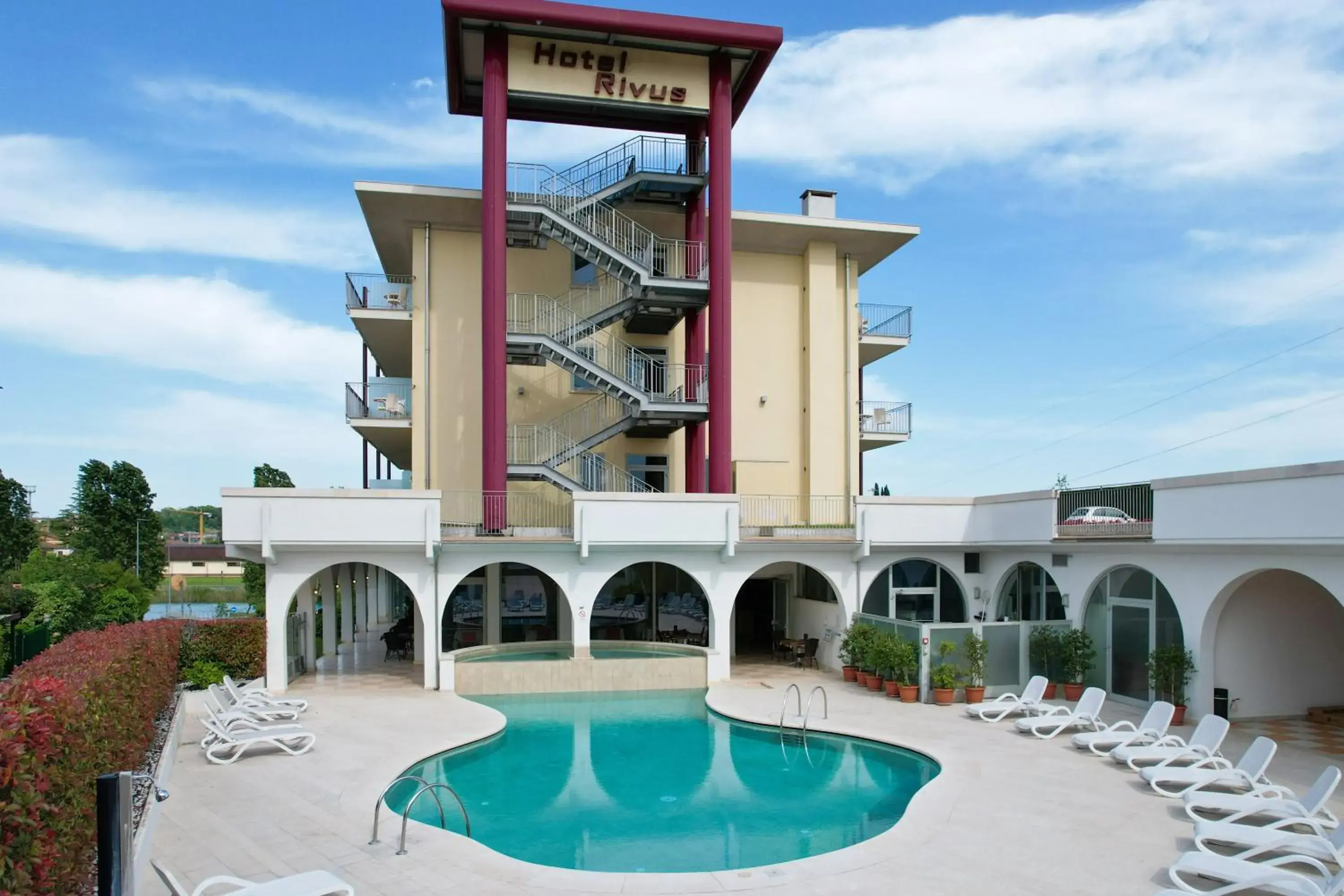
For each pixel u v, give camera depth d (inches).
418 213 966.4
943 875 339.9
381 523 754.2
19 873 202.5
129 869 203.2
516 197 927.7
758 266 1108.5
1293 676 639.1
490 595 986.1
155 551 2161.7
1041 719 577.9
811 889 326.6
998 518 810.8
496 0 848.3
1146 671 668.1
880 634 762.2
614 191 956.6
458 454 987.3
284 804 432.8
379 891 325.7
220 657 740.7
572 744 594.2
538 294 1024.2
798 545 836.6
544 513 989.8
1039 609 826.8
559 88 907.4
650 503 799.1
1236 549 569.0
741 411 1088.2
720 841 407.2
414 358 985.5
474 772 525.7
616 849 397.4
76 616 1282.0
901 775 519.8
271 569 756.6
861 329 1173.1
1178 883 317.7
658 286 925.2
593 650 911.0
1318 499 479.8
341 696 738.8
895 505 847.1
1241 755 528.7
